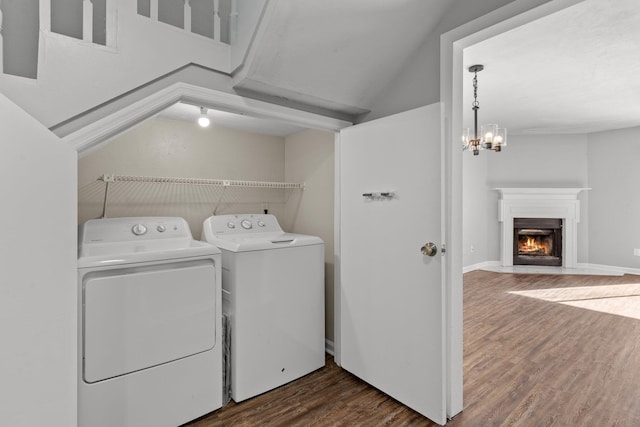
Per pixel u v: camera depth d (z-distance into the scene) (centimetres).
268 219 268
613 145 520
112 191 226
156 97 147
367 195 198
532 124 484
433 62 174
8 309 77
